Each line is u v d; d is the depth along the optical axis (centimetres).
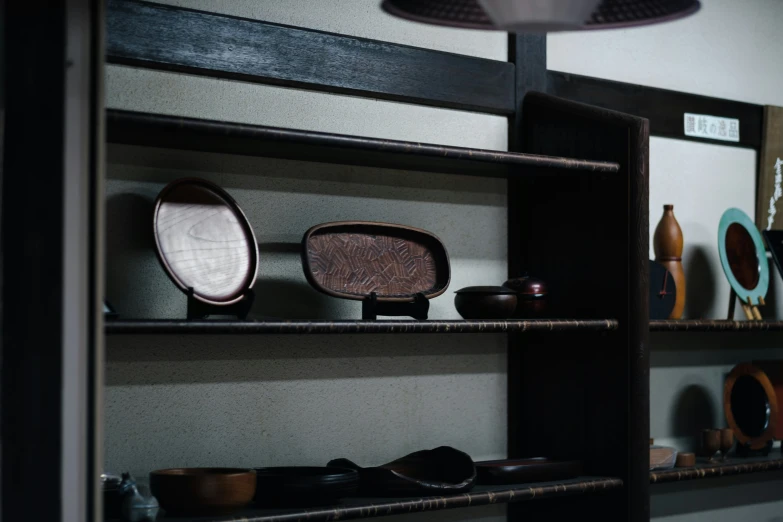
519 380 268
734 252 304
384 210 250
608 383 239
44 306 106
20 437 105
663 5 114
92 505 107
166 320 181
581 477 239
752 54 338
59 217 107
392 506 202
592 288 246
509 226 272
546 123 263
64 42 108
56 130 108
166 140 203
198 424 219
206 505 183
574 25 112
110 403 208
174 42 216
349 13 250
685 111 312
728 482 317
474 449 262
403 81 251
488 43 273
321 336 238
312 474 211
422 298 227
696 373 312
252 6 233
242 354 226
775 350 333
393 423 249
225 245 209
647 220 236
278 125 235
